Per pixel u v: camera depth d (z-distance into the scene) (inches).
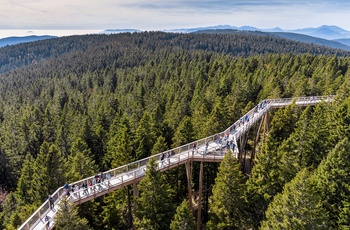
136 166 1232.2
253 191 1103.0
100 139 2177.7
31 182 1409.9
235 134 1520.7
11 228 919.0
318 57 4365.2
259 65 4333.2
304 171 777.6
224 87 2999.5
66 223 874.8
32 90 5497.1
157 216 1058.1
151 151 1611.7
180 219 945.5
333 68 3356.3
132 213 1425.9
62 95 4399.6
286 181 1079.0
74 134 2288.4
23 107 4092.0
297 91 2422.5
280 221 813.9
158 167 1203.2
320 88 2576.3
